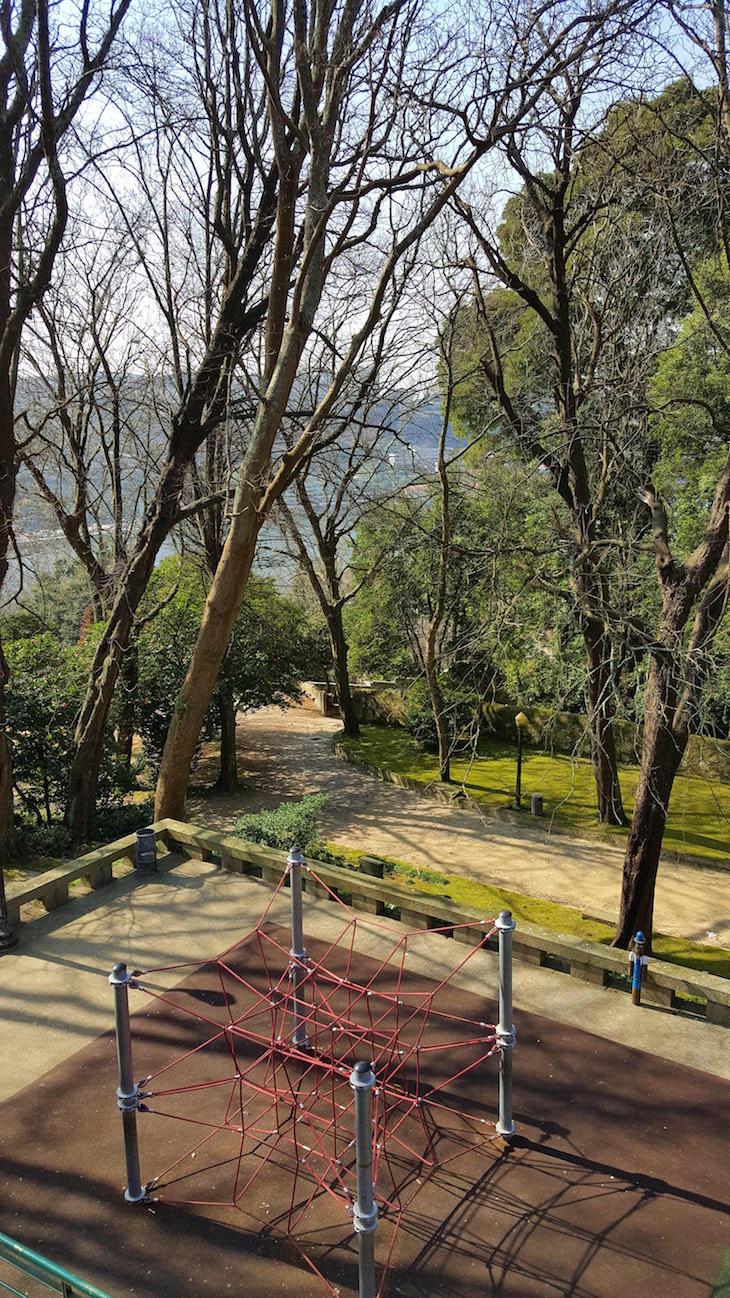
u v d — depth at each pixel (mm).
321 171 11914
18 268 15875
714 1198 5215
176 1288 4637
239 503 13008
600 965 7312
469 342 19859
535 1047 6609
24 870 12766
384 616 25594
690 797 19203
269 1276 4715
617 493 18516
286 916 8586
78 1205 5168
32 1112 5965
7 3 11344
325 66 11875
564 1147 5625
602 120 12984
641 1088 6164
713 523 11070
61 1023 6957
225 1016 7008
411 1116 5910
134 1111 5062
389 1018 6941
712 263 16109
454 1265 4770
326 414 13594
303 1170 5430
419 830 18078
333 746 25438
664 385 16906
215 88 15250
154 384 19234
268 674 21219
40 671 15789
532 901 14109
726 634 13406
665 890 14992
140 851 9453
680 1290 4602
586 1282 4652
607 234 15172
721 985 6840
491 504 19531
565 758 22844
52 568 25391
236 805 20031
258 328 17031
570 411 14938
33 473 16734
